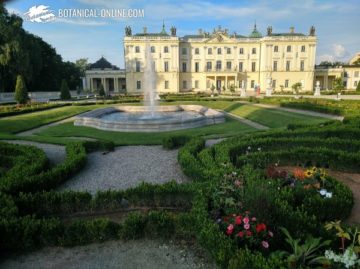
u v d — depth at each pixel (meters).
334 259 3.22
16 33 43.69
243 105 31.17
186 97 45.66
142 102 39.03
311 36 69.81
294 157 8.76
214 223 4.32
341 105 23.75
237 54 72.38
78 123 19.50
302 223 4.34
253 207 4.27
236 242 3.91
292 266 3.30
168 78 70.56
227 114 25.69
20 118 21.59
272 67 71.25
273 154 8.75
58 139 13.18
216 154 8.86
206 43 71.62
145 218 5.01
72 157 9.12
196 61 72.38
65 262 4.41
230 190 5.12
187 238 4.96
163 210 5.52
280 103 30.14
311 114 22.27
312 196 5.44
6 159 9.16
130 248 4.73
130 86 70.31
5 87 47.84
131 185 7.74
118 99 43.06
